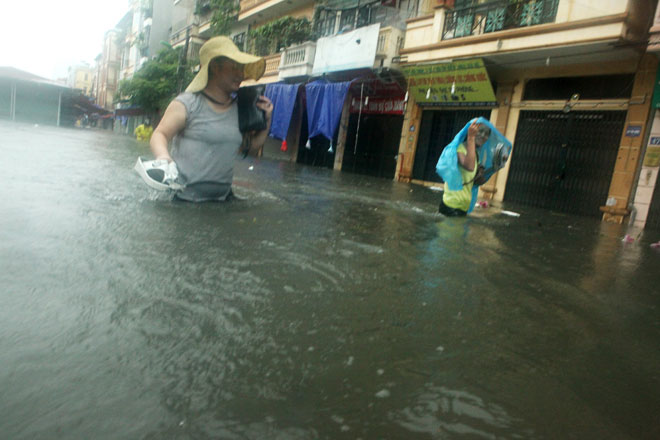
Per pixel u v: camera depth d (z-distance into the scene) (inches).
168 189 151.2
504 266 114.0
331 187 310.2
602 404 48.4
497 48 407.2
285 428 38.2
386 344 57.1
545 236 190.2
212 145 160.9
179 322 56.0
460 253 123.6
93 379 41.9
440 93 505.7
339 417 40.6
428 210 233.0
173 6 1406.3
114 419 36.8
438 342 59.7
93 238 90.6
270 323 59.2
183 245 94.1
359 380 47.6
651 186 344.8
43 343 47.1
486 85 446.6
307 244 110.3
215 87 160.1
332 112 575.8
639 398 50.6
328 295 73.2
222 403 40.8
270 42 808.3
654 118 345.4
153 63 1150.3
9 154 247.8
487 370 53.4
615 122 375.6
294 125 823.1
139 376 43.3
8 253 74.2
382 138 621.6
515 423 42.9
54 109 1478.8
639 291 105.0
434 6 499.5
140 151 455.2
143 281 68.7
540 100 425.4
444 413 43.2
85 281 65.7
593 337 69.1
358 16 619.5
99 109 1798.7
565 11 366.3
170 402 39.9
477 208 296.8
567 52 371.2
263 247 101.0
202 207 150.1
